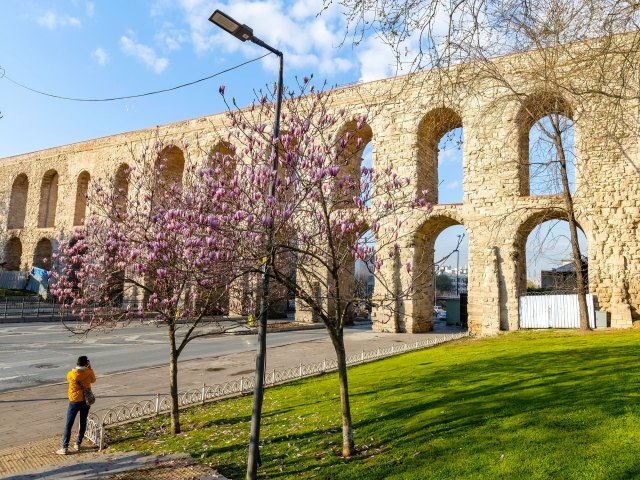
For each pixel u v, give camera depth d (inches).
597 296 971.3
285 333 1190.3
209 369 663.8
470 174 1146.0
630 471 207.6
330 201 344.5
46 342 944.9
